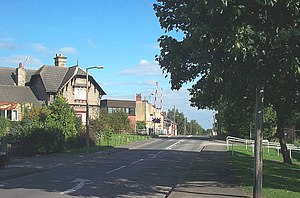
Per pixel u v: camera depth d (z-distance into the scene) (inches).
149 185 618.8
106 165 959.0
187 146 1823.3
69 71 2201.0
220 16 382.0
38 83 2164.1
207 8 357.4
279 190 509.0
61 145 1299.2
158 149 1612.9
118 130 2751.0
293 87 573.0
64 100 1450.5
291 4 344.8
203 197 462.6
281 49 366.9
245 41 348.2
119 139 2048.5
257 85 401.1
